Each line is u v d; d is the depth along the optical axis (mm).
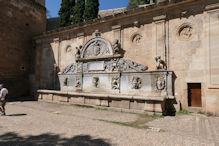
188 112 7234
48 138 3840
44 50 13727
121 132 4414
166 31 8188
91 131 4465
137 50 9094
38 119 5887
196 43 7398
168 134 4289
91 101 8969
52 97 10742
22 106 9086
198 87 7352
